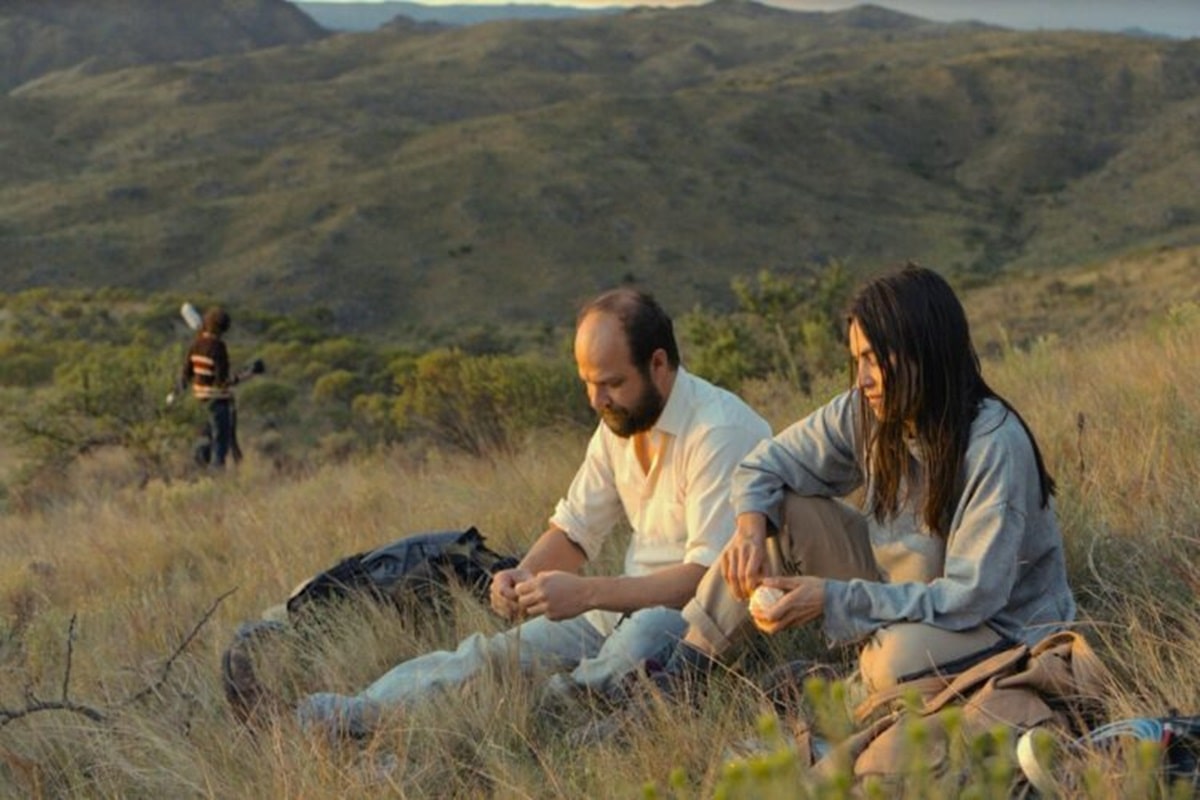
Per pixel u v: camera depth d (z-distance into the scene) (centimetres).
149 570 773
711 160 19950
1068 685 288
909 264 307
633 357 373
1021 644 302
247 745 373
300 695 412
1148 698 293
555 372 1387
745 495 346
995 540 298
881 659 304
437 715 368
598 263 16088
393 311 14938
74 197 18775
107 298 8056
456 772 344
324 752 349
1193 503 420
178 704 425
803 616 312
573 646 400
